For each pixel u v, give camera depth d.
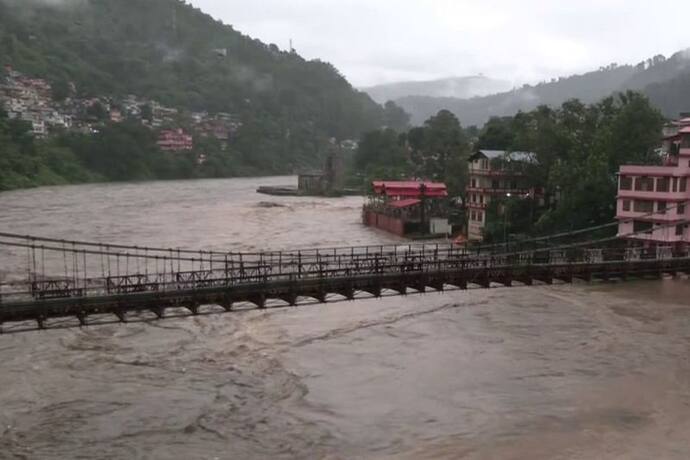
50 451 31.06
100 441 32.09
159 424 33.97
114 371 41.12
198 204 149.62
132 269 67.06
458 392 38.59
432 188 112.12
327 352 45.31
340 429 33.88
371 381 40.19
